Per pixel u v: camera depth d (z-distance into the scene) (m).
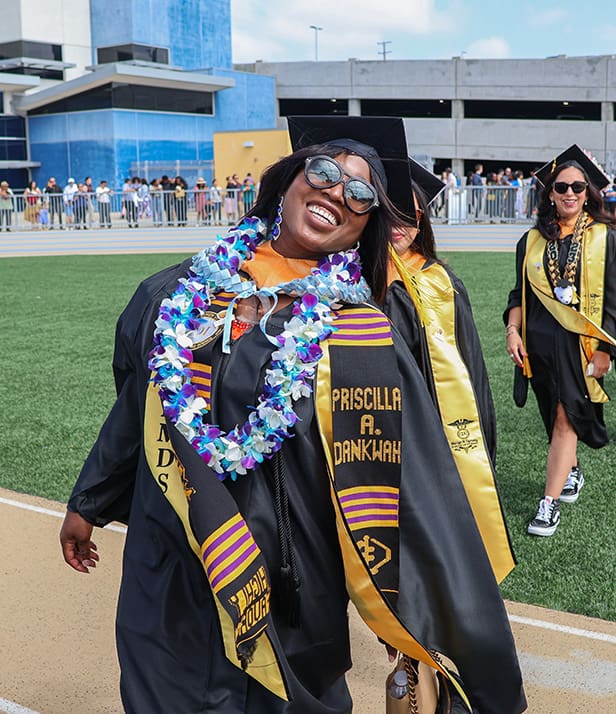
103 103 37.88
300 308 2.14
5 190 27.03
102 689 3.41
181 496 2.07
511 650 2.13
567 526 5.05
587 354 4.81
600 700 3.34
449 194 25.16
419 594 2.08
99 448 2.44
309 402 2.08
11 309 14.16
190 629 2.12
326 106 46.78
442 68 44.78
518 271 5.04
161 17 42.50
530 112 45.47
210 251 2.32
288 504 2.08
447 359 3.15
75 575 4.46
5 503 5.53
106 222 27.03
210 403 2.10
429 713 2.51
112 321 12.77
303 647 2.14
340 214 2.21
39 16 40.44
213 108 41.94
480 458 3.07
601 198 4.87
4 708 3.28
